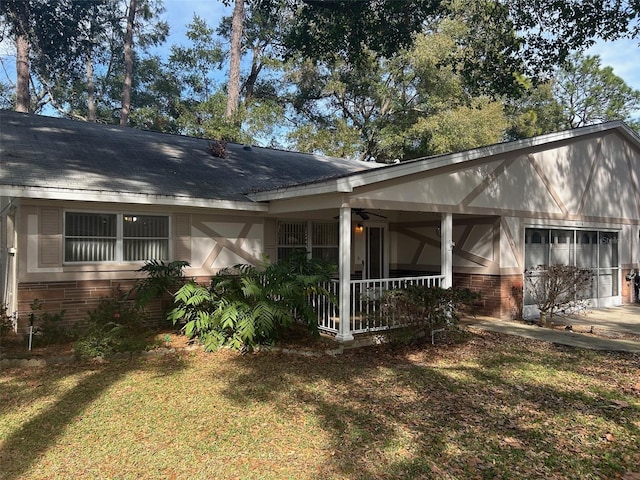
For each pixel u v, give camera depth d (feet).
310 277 25.54
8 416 15.83
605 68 127.54
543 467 12.78
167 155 38.09
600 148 42.50
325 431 14.93
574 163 40.01
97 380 19.70
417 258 42.14
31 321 24.00
